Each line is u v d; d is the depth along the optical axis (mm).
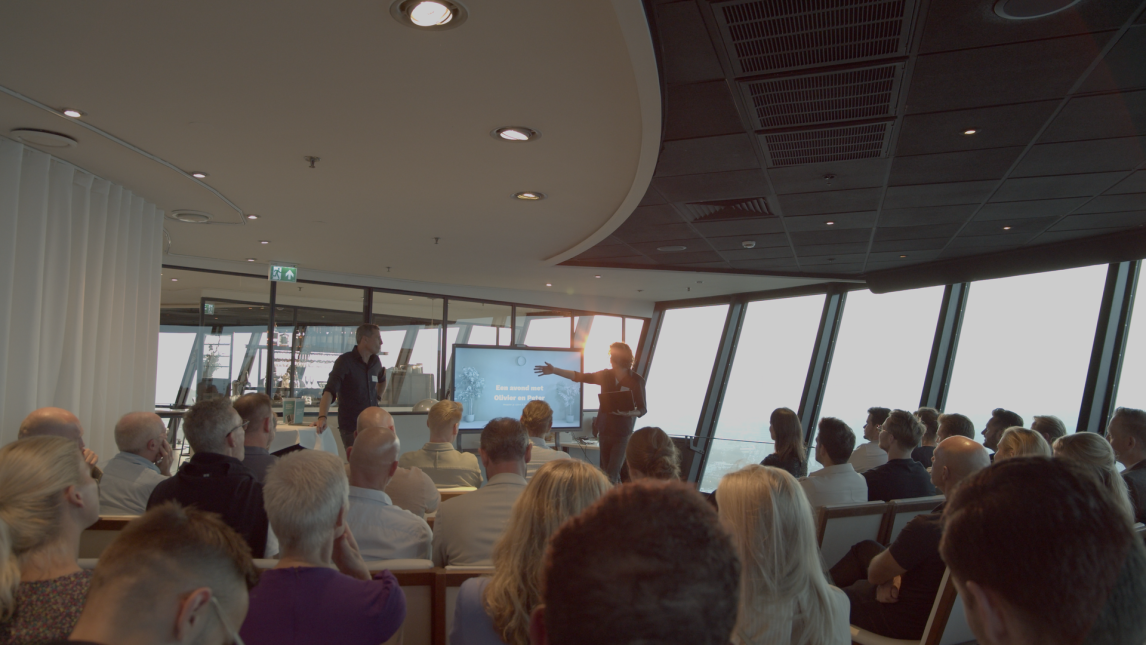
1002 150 4324
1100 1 2650
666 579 589
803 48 3049
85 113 3676
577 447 10430
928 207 5684
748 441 8812
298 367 9445
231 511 2494
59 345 4566
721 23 2836
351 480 2594
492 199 5469
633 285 10742
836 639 1698
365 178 4887
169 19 2664
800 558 1650
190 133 3973
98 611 1051
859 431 9422
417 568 2105
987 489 834
